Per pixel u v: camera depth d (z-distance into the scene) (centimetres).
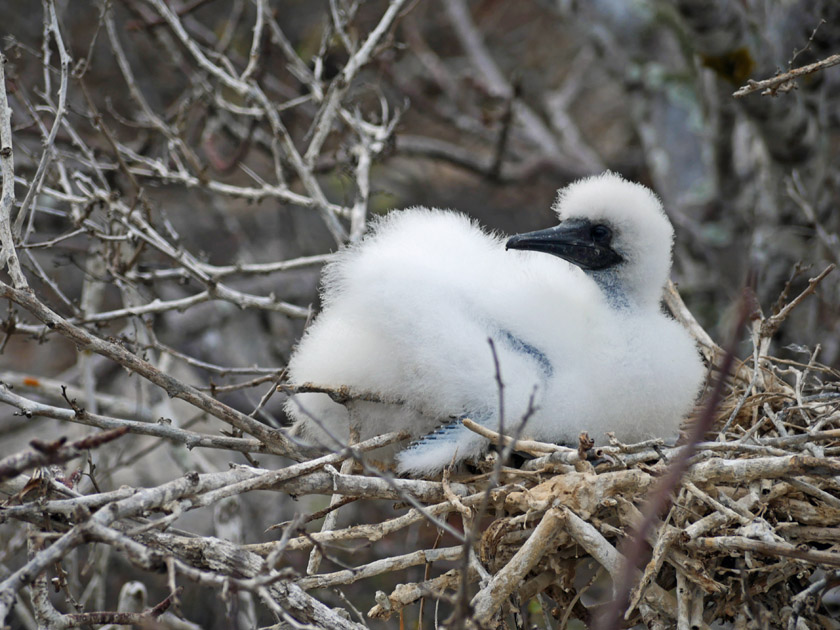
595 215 1056
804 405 938
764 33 1399
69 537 665
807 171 1452
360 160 1260
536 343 981
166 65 1744
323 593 1341
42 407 797
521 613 862
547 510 828
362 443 931
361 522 1505
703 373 1049
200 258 1241
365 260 983
